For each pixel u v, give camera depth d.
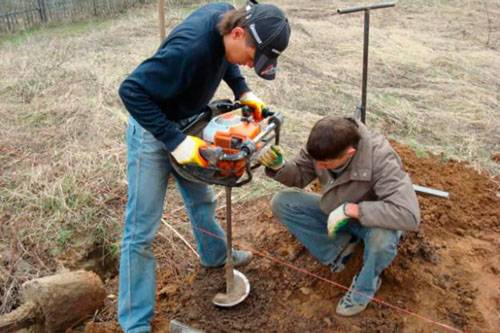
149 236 2.41
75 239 3.35
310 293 2.76
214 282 2.90
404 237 2.91
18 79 5.69
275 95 5.27
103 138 4.41
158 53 2.05
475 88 5.42
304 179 2.66
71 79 5.71
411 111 4.90
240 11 2.03
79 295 2.66
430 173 3.75
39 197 3.64
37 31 8.48
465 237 3.14
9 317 2.60
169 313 2.76
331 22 8.13
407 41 6.95
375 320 2.55
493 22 8.02
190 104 2.31
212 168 2.12
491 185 3.71
